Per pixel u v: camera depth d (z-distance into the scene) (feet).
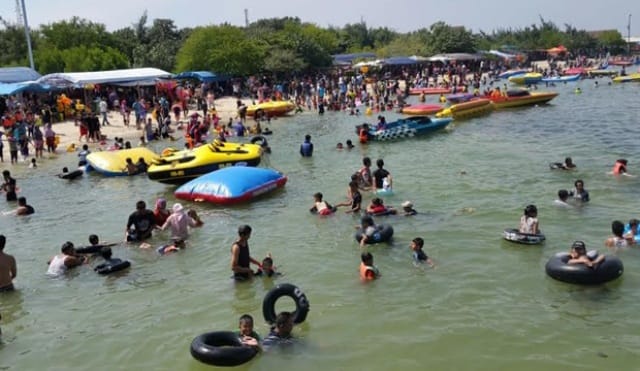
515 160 74.90
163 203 51.03
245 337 29.32
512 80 217.56
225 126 123.75
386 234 44.68
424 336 30.58
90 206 62.18
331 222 51.16
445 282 37.27
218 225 51.83
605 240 43.29
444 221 49.80
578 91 171.83
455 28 301.43
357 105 164.86
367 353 29.07
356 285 37.42
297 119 141.08
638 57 368.48
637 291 34.71
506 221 49.14
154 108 138.10
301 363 28.19
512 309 33.17
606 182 60.80
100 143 105.09
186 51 193.26
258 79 199.21
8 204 64.75
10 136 89.81
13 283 40.40
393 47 292.20
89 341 31.89
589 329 30.58
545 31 416.26
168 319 33.99
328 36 297.12
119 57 201.05
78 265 43.14
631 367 27.02
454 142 92.38
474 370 27.30
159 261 43.57
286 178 65.87
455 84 197.06
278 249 44.88
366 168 63.05
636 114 117.39
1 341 32.42
